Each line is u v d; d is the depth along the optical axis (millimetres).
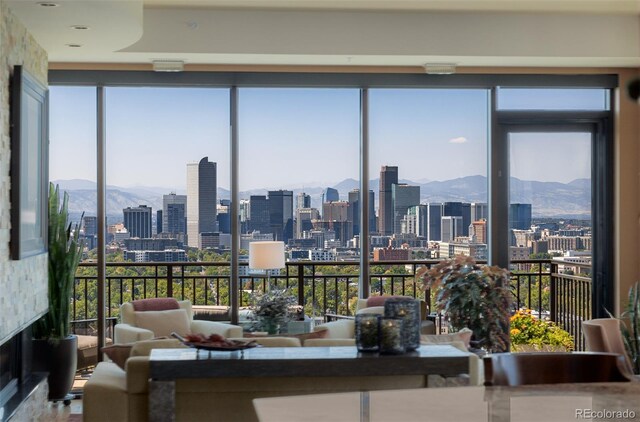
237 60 7520
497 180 8117
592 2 7031
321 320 8039
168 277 7871
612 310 8180
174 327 7020
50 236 7035
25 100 5656
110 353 4777
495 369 2457
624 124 8086
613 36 7465
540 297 8242
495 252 8133
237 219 7887
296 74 7844
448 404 1595
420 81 7945
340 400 1601
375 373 3875
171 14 7152
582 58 7516
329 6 7121
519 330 8219
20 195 5426
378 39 7324
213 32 7188
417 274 7715
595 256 8242
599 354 2475
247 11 7219
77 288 7715
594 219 8234
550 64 7820
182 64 7500
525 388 1979
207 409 3996
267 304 7020
